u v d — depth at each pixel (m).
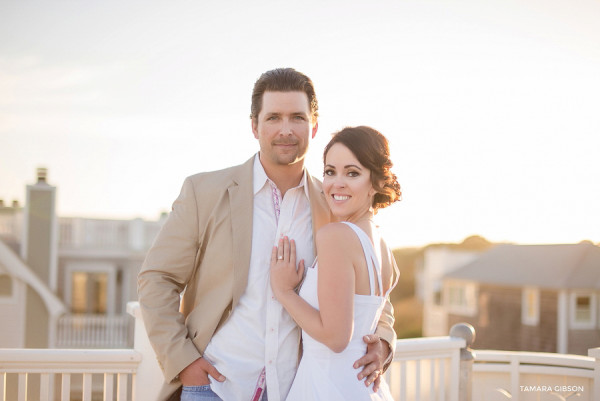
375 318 2.34
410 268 45.56
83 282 19.28
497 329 25.81
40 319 15.38
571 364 3.84
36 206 15.66
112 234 19.34
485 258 29.12
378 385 2.31
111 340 17.41
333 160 2.37
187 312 2.52
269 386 2.32
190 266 2.44
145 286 2.37
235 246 2.36
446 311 30.02
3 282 15.22
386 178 2.39
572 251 24.48
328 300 2.15
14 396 10.20
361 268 2.25
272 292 2.37
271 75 2.43
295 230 2.45
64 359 2.95
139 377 3.05
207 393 2.30
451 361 3.64
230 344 2.34
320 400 2.18
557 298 22.69
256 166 2.50
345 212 2.35
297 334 2.39
